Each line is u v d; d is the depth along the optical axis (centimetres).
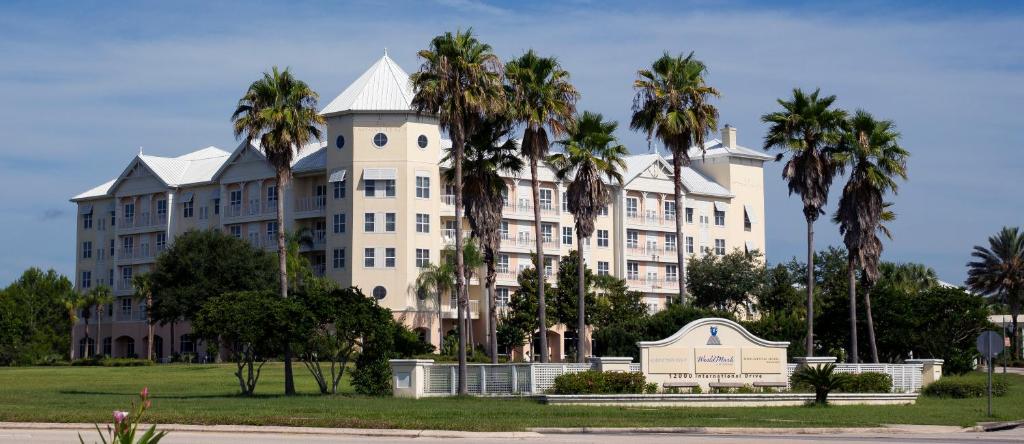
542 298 5397
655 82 6050
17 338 11125
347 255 9925
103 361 10219
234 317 4556
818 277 10475
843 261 10350
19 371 8150
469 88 4712
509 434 2841
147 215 11569
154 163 11588
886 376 4625
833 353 6875
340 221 10012
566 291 9681
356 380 4616
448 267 9750
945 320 6762
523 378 4309
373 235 9869
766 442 2695
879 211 6072
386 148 9931
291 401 4100
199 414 3253
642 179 11538
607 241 11344
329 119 10112
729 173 12331
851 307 6000
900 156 6034
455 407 3731
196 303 9369
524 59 5303
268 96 5334
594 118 5850
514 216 10606
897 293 6869
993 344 3741
